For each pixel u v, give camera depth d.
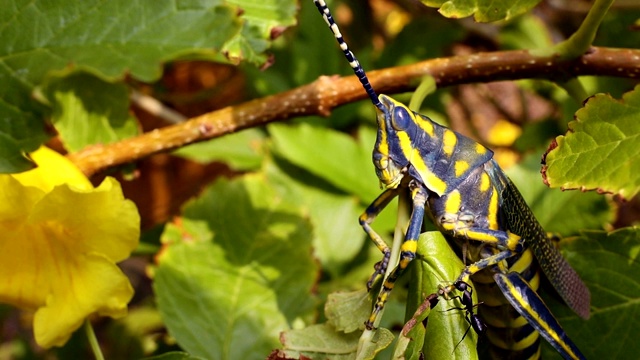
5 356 0.45
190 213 0.40
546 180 0.35
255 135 0.46
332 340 0.35
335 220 0.43
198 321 0.39
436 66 0.38
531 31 0.49
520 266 0.37
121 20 0.34
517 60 0.37
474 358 0.34
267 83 0.45
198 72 0.48
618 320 0.37
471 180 0.36
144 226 0.47
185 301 0.39
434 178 0.36
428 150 0.36
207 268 0.40
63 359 0.45
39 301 0.36
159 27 0.34
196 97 0.47
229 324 0.39
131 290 0.36
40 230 0.36
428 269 0.34
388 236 0.44
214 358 0.39
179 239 0.40
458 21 0.47
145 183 0.47
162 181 0.47
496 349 0.37
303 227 0.40
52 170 0.35
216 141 0.45
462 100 0.53
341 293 0.36
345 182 0.44
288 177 0.44
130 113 0.39
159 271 0.40
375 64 0.47
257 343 0.39
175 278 0.40
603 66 0.37
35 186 0.35
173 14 0.34
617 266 0.37
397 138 0.35
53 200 0.35
